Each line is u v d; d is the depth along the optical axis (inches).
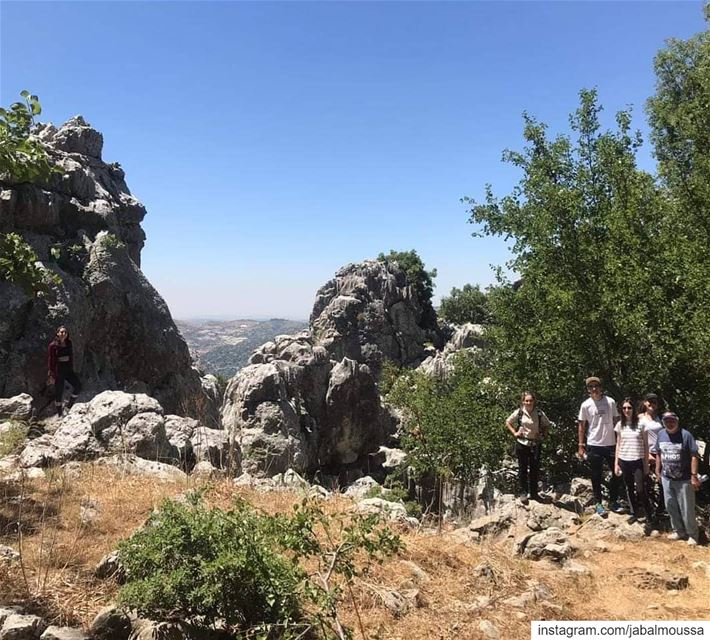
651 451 384.8
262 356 1279.5
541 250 579.8
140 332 933.8
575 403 581.3
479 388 663.1
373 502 363.6
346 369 1179.9
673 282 497.7
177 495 332.2
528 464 483.2
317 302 2305.6
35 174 277.9
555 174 610.5
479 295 2908.5
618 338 516.4
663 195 604.7
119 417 486.0
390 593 233.6
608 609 261.4
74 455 438.6
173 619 177.9
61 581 208.8
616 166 561.9
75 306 836.0
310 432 1066.7
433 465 685.3
